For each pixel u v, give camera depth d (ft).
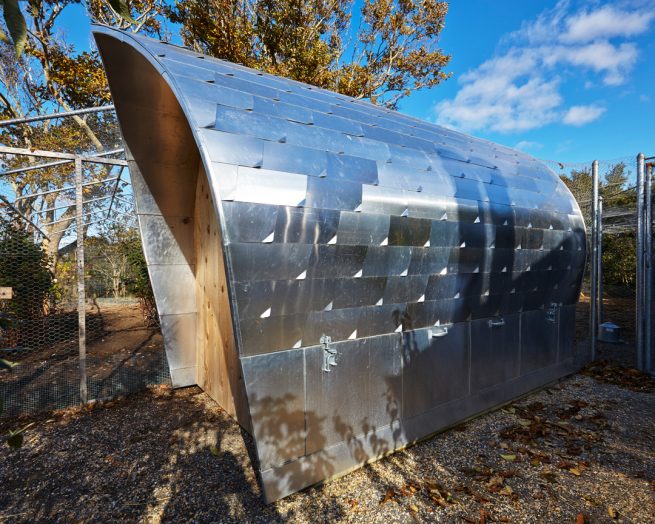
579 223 20.34
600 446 13.57
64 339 27.45
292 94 12.60
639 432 14.67
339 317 11.38
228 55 38.96
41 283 26.32
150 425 15.05
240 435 14.16
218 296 16.11
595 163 24.71
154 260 17.72
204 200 16.72
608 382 20.25
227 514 9.90
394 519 9.71
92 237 31.73
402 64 51.34
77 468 12.12
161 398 17.89
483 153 18.35
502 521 9.70
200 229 17.53
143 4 38.83
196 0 36.88
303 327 10.66
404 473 11.73
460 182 14.71
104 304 38.75
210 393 17.83
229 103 10.13
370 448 12.24
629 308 42.68
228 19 38.29
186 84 9.77
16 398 17.78
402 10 49.62
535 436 14.15
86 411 16.51
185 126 14.39
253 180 9.32
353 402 11.91
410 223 12.33
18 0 3.05
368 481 11.29
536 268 17.67
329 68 48.57
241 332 9.54
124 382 19.57
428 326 13.98
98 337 30.12
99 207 30.50
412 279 12.88
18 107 41.81
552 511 10.12
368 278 11.68
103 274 36.42
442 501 10.37
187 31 41.83
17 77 41.96
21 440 3.45
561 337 20.44
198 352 19.20
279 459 10.36
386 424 12.79
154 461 12.48
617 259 47.50
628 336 30.83
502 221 15.60
